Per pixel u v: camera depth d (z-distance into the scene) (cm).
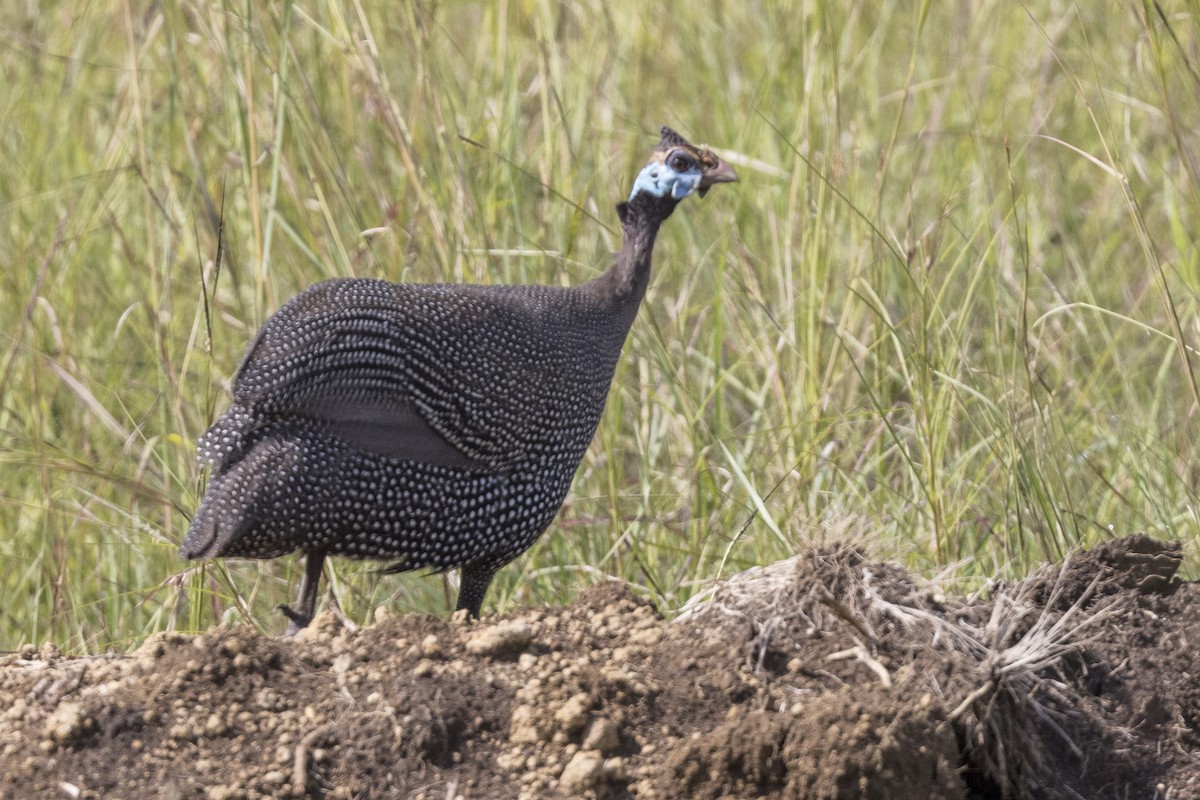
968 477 1095
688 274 1263
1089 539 1006
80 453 1145
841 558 809
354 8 1208
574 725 704
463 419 857
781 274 1207
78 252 1243
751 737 684
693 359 1261
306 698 725
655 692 739
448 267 1104
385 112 1131
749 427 1227
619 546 1064
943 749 694
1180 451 1104
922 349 1027
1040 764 740
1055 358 1197
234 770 688
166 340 1131
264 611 1046
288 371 812
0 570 1092
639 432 1165
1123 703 782
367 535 842
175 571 1057
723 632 788
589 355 930
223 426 821
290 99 1105
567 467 923
